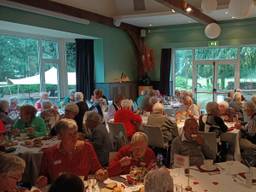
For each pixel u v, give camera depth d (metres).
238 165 2.51
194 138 2.80
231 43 8.47
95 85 8.56
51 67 7.71
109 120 5.17
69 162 2.29
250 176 2.18
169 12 7.38
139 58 9.74
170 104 7.05
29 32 6.88
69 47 8.16
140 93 8.87
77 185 1.18
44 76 7.51
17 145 3.42
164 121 4.22
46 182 2.08
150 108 5.46
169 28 9.32
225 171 2.36
